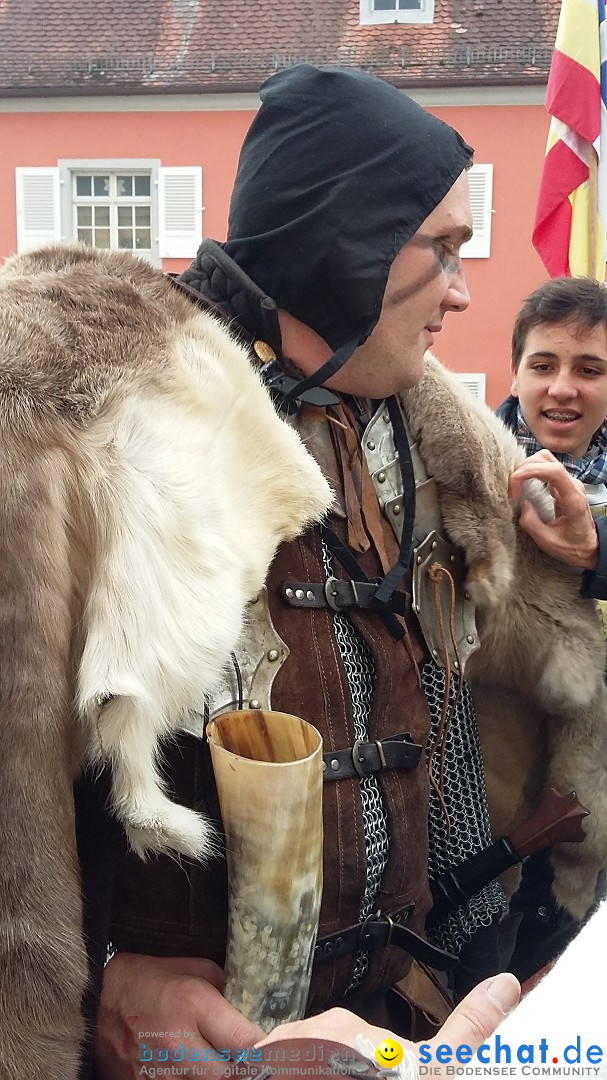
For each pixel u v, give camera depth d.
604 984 0.40
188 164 8.78
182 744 0.69
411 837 0.81
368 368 0.80
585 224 2.09
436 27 8.59
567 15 2.04
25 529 0.53
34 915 0.51
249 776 0.61
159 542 0.57
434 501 0.89
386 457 0.86
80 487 0.56
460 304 0.82
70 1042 0.52
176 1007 0.64
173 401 0.61
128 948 0.71
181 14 8.95
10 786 0.51
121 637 0.55
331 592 0.77
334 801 0.75
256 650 0.72
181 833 0.58
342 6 8.78
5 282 0.63
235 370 0.67
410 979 0.91
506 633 0.96
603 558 0.93
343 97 0.75
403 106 0.77
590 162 2.08
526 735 1.06
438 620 0.88
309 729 0.65
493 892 1.01
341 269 0.74
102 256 0.69
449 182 0.77
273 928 0.64
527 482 0.96
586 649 0.96
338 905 0.75
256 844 0.62
